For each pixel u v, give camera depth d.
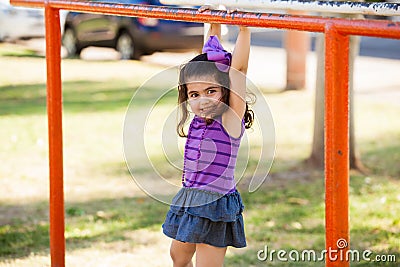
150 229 6.22
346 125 2.84
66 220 6.46
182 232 3.56
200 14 3.23
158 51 16.45
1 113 11.27
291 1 3.21
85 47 17.48
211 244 3.56
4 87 13.71
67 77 14.84
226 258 5.45
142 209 6.82
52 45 3.94
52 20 3.92
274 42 20.20
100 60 17.14
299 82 13.66
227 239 3.62
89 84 14.05
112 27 16.88
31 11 20.03
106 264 5.36
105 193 7.38
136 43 16.48
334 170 2.84
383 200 7.03
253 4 3.36
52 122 3.99
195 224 3.53
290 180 7.94
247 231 6.16
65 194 7.32
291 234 6.07
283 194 7.38
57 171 4.03
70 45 17.69
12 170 8.16
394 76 15.07
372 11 2.98
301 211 6.76
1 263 5.34
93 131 10.19
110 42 17.11
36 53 18.41
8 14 19.83
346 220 2.88
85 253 5.60
